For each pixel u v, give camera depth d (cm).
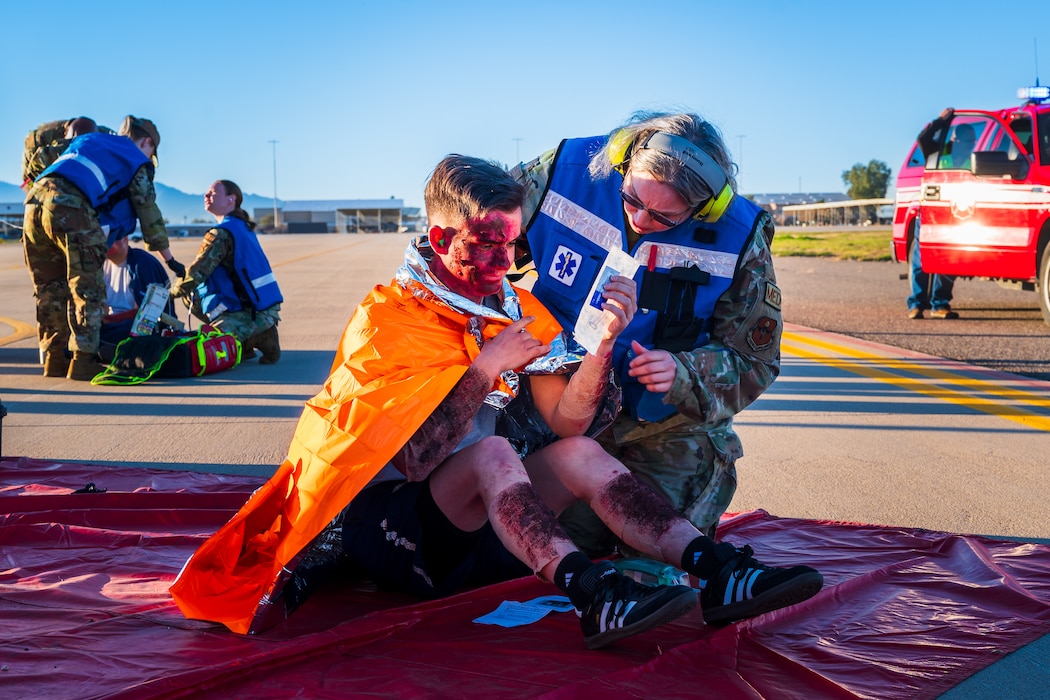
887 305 1296
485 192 241
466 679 221
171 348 772
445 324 249
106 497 386
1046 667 239
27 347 995
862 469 479
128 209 812
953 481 454
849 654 242
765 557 336
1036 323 1073
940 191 1067
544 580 238
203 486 426
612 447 299
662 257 289
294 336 1068
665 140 268
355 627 245
